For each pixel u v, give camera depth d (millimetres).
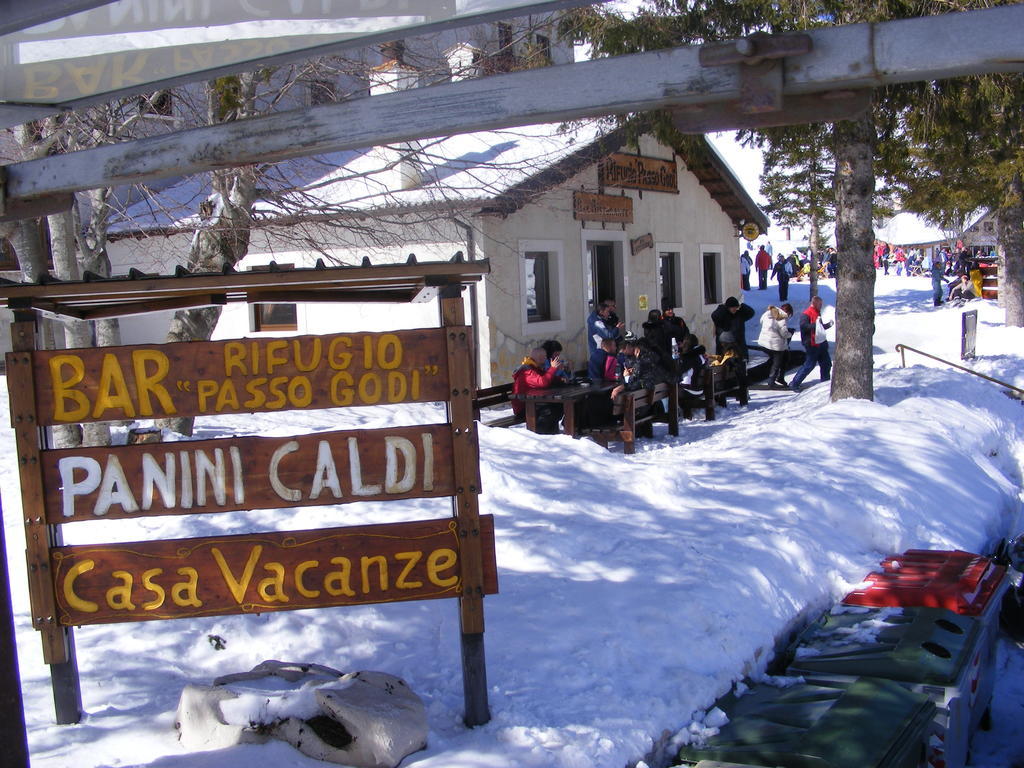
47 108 3648
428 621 5211
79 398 3986
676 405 13445
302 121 3002
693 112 2701
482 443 8352
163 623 5160
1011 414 13859
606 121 12828
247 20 2916
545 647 4895
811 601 6211
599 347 14438
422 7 2865
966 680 4977
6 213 3352
